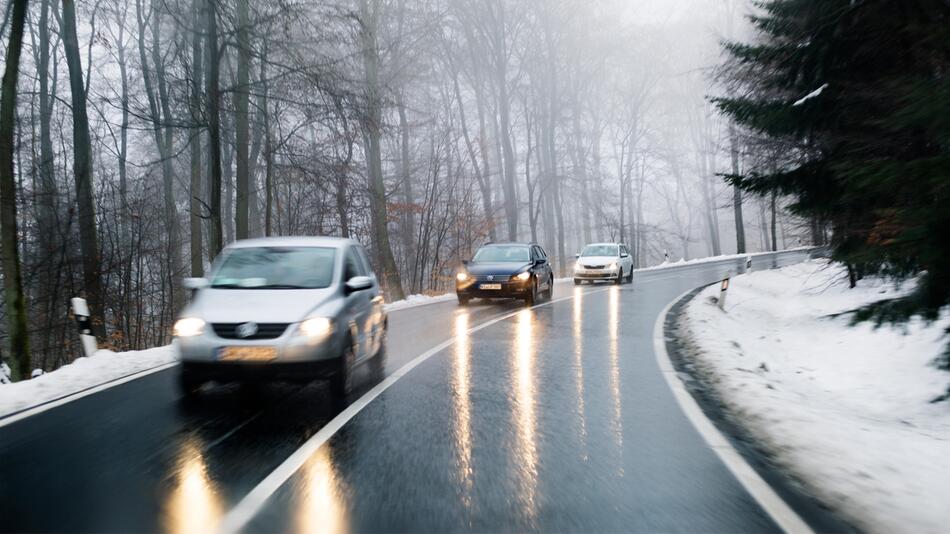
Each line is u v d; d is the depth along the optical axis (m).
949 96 6.48
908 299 8.05
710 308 15.88
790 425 5.46
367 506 3.82
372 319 8.16
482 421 5.78
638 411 6.14
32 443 5.18
